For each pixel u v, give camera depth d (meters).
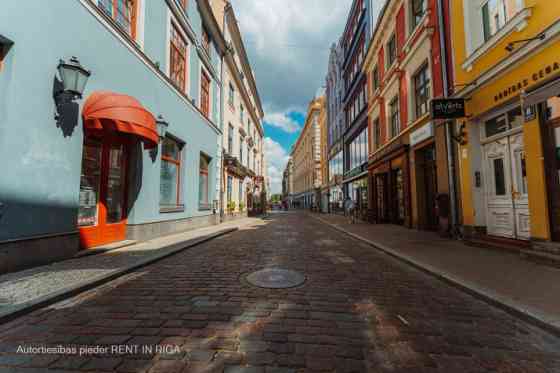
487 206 6.87
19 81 4.23
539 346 2.45
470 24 7.11
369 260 5.82
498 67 5.86
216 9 15.79
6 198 4.09
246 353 2.26
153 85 8.21
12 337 2.52
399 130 12.09
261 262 5.59
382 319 2.94
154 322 2.83
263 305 3.29
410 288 3.97
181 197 10.50
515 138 6.01
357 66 19.64
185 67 10.90
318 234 10.53
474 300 3.50
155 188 8.42
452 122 7.92
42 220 4.66
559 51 4.63
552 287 3.67
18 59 4.21
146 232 7.92
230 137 18.44
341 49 24.95
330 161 30.31
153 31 8.41
